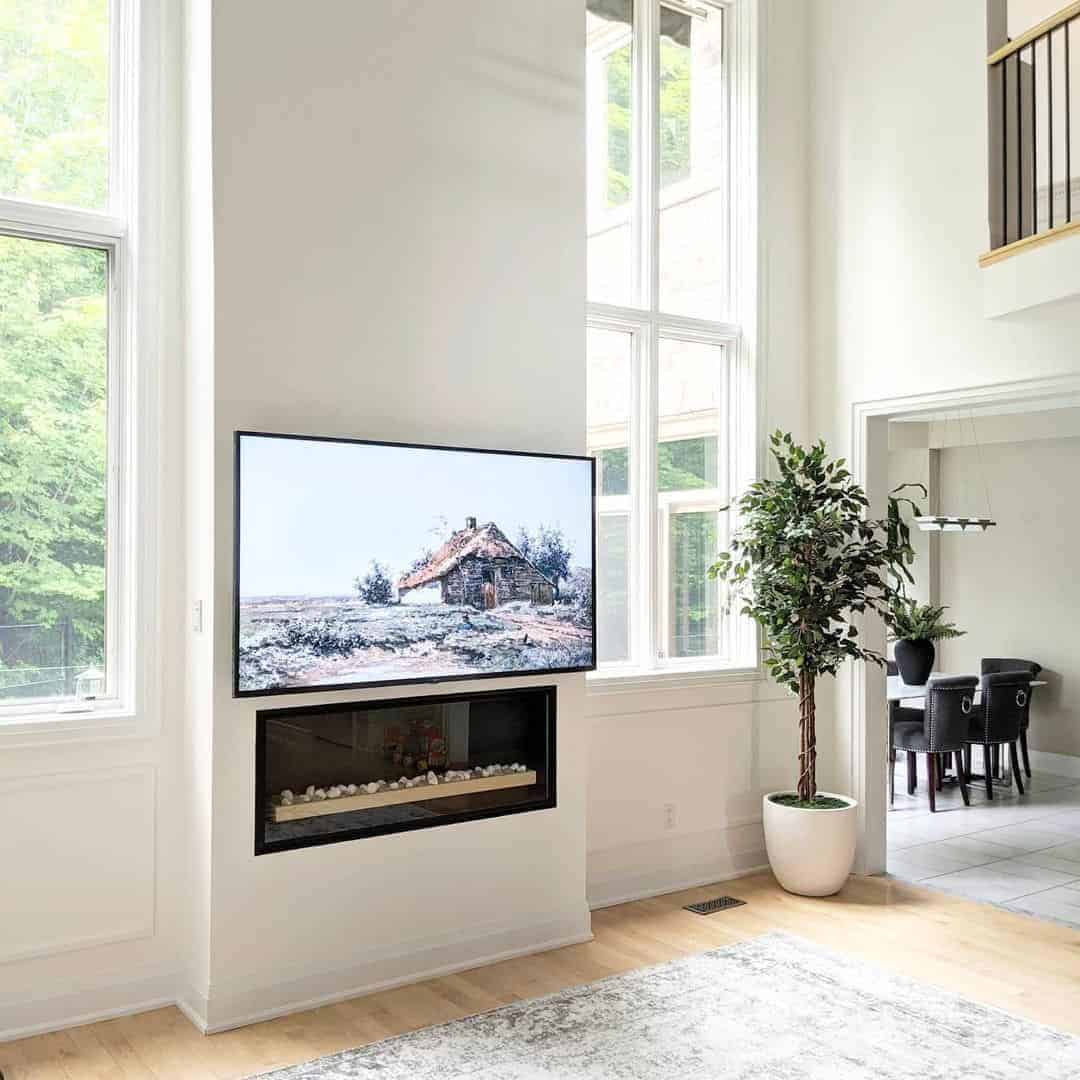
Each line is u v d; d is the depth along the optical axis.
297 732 3.65
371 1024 3.49
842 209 5.39
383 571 3.74
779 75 5.45
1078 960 4.11
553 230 4.29
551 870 4.23
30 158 3.60
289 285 3.63
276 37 3.60
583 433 4.37
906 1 5.09
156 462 3.69
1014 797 7.45
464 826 3.99
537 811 4.20
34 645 3.58
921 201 5.01
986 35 4.74
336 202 3.73
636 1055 3.27
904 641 7.61
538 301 4.25
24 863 3.42
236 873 3.49
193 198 3.64
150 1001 3.62
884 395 5.17
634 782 4.84
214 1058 3.25
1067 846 5.98
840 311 5.39
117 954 3.58
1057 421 8.19
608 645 4.94
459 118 4.04
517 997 3.71
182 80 3.72
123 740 3.59
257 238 3.57
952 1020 3.53
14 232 3.56
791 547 4.87
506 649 4.06
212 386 3.48
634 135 5.11
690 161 5.33
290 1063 3.22
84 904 3.52
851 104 5.34
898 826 6.53
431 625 3.86
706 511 5.36
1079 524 8.34
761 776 5.33
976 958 4.12
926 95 5.00
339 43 3.74
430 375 3.95
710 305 5.40
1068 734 8.37
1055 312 4.43
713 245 5.42
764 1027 3.47
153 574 3.67
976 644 9.01
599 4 4.99
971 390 4.78
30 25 3.61
